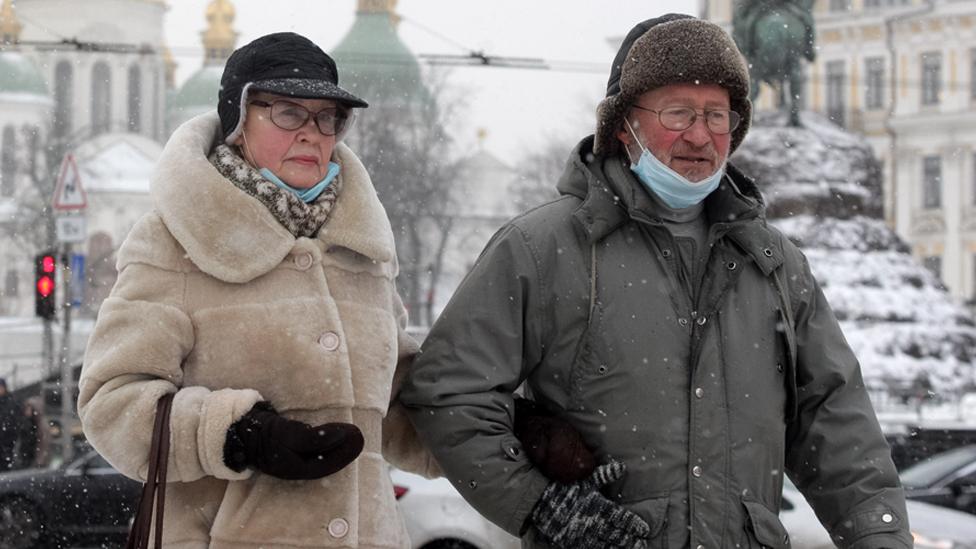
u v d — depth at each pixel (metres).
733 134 3.87
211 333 3.32
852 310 30.84
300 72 3.48
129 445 3.20
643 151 3.65
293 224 3.42
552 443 3.45
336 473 3.34
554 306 3.60
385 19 77.25
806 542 8.84
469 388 3.55
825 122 31.53
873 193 31.28
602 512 3.40
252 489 3.30
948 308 31.70
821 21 69.88
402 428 3.77
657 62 3.62
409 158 57.72
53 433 22.27
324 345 3.36
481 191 75.69
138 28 86.69
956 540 9.51
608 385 3.53
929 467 14.87
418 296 56.38
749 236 3.65
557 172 58.59
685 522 3.46
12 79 81.69
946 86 68.44
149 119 85.81
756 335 3.62
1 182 70.69
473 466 3.49
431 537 9.59
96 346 3.30
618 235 3.64
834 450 3.71
